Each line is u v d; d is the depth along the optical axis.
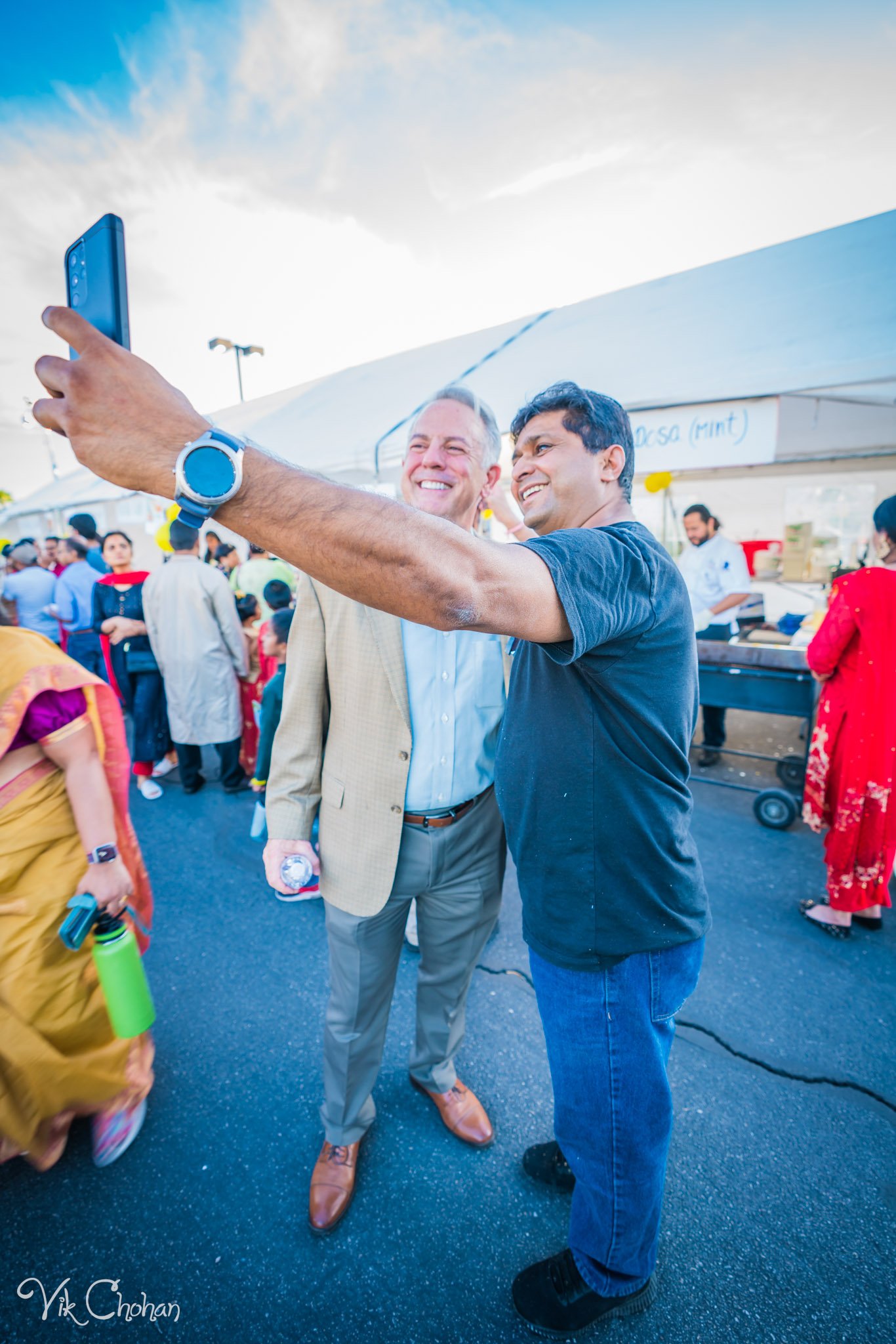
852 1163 1.61
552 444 0.99
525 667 1.03
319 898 2.87
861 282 3.48
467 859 1.43
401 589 0.60
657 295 4.37
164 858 3.28
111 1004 1.46
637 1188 1.10
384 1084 1.87
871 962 2.36
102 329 0.70
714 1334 1.26
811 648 2.44
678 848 1.02
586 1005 1.05
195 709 3.79
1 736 1.30
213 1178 1.59
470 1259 1.40
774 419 3.35
